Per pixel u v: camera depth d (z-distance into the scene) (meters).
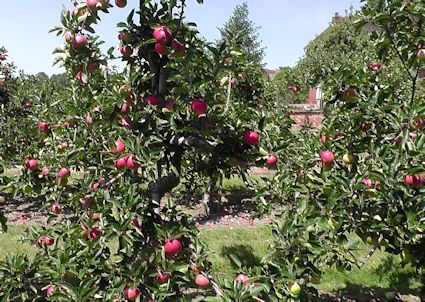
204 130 2.90
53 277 2.82
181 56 2.83
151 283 2.74
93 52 3.02
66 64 3.16
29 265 3.18
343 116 3.96
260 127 2.96
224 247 6.93
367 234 3.25
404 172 2.72
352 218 3.13
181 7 2.86
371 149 3.16
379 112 3.23
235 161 2.96
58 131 4.38
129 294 2.64
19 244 6.96
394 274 5.86
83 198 3.19
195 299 2.75
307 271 2.66
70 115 4.06
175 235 2.72
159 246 2.79
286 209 2.91
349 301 5.15
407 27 3.30
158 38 2.72
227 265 6.11
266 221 8.86
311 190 3.51
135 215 2.71
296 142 5.11
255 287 2.60
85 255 2.85
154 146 3.00
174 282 2.79
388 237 3.23
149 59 3.01
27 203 10.42
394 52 3.68
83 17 2.81
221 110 3.40
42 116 5.09
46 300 2.91
